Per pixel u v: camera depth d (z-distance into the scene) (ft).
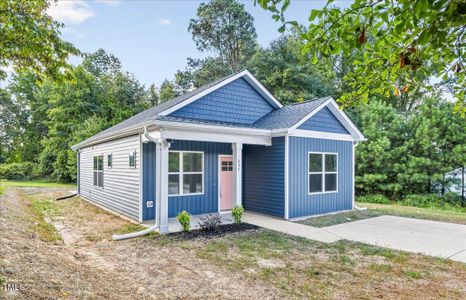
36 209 36.47
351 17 7.75
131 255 18.44
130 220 30.32
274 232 24.44
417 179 48.01
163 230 24.12
